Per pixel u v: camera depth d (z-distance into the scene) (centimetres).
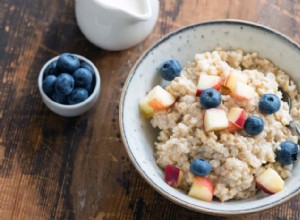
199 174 46
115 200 51
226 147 47
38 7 58
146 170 47
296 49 50
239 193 47
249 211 44
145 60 51
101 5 51
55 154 52
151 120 51
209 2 58
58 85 51
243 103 48
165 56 52
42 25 57
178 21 57
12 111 54
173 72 51
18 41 57
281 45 51
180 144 47
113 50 56
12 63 56
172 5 58
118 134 53
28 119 54
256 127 47
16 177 52
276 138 49
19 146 53
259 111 48
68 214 50
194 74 51
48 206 51
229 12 58
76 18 56
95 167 52
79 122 54
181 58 53
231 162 46
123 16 51
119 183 51
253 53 53
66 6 58
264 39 52
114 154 52
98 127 53
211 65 50
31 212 50
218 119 47
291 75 52
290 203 50
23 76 55
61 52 56
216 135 47
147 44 57
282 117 49
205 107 47
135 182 51
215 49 53
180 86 49
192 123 48
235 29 52
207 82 49
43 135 53
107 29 53
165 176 48
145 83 51
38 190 51
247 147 47
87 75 52
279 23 57
